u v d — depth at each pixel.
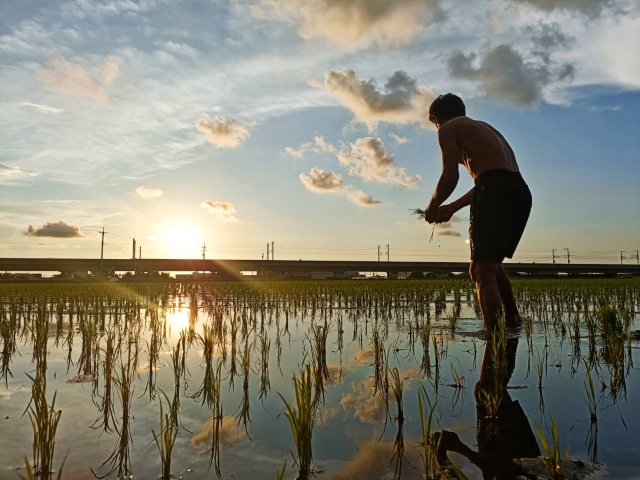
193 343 5.13
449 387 3.17
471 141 5.16
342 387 3.22
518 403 2.76
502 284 5.88
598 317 5.54
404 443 2.17
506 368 3.71
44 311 6.81
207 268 73.69
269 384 3.30
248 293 13.52
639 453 1.99
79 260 68.06
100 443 2.21
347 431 2.34
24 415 2.63
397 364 3.96
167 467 1.85
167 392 3.11
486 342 4.97
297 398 2.02
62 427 2.43
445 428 2.34
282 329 6.32
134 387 3.24
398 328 6.33
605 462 1.90
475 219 5.10
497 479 1.76
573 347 4.62
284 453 2.08
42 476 1.86
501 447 2.08
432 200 5.35
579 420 2.44
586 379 3.35
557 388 3.09
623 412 2.55
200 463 1.97
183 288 18.62
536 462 1.91
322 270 77.38
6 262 65.62
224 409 2.73
